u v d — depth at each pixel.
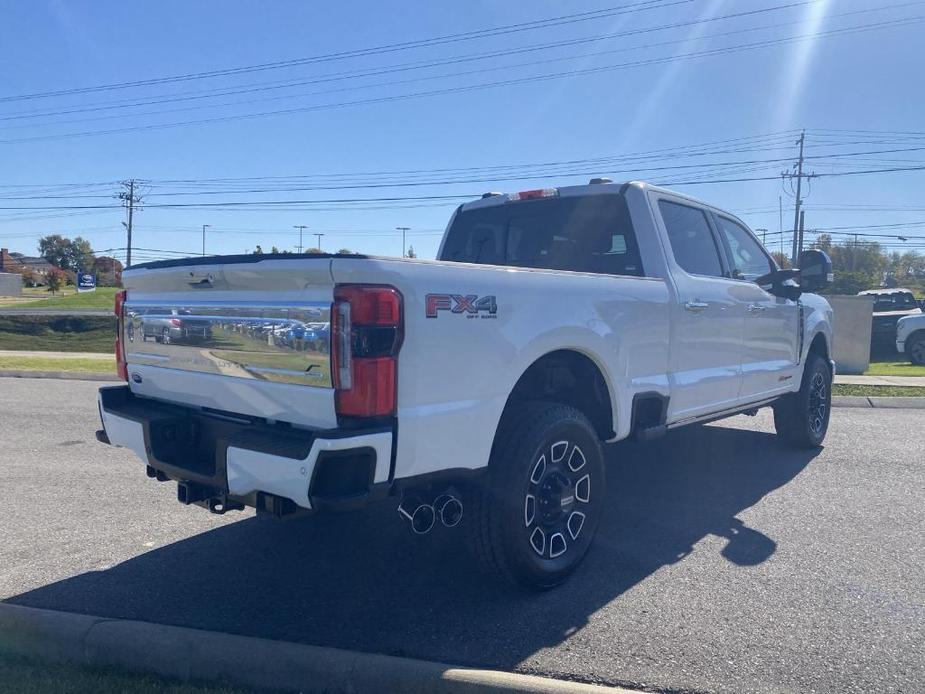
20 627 3.68
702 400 5.68
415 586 4.38
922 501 6.02
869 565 4.67
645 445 8.08
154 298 4.49
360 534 5.26
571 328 4.32
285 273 3.53
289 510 3.52
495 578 4.21
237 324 3.82
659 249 5.39
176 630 3.61
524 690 3.18
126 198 63.75
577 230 5.85
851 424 9.61
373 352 3.33
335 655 3.39
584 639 3.71
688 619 3.93
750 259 6.88
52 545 5.06
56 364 16.81
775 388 6.88
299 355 3.51
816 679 3.35
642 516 5.64
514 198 6.16
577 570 4.60
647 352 5.02
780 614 3.98
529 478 4.05
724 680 3.33
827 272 7.09
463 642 3.69
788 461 7.36
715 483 6.55
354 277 3.34
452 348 3.66
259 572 4.60
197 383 4.14
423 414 3.53
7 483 6.57
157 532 5.32
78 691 3.23
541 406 4.26
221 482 3.69
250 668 3.39
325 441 3.21
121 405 4.62
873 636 3.74
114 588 4.36
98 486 6.48
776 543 5.07
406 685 3.26
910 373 16.08
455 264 3.74
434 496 3.79
